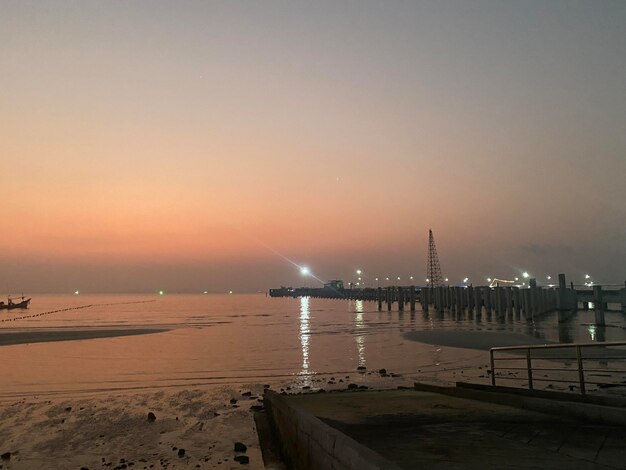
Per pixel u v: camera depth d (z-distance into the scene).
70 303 174.25
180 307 132.62
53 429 13.93
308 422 7.31
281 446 10.53
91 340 42.22
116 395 19.16
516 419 8.68
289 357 30.83
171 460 11.08
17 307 126.50
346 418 9.60
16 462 11.12
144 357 31.17
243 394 19.09
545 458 5.89
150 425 14.30
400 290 96.94
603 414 8.13
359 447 5.22
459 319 70.94
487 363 26.94
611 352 28.48
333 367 26.64
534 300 66.69
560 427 7.77
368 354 31.84
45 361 29.41
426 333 45.22
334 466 5.73
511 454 6.12
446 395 13.30
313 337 44.12
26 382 22.31
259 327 57.72
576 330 47.44
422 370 24.95
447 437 7.31
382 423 8.91
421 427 8.30
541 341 37.16
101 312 104.19
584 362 25.08
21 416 15.55
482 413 9.58
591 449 6.28
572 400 10.21
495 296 70.94
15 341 41.28
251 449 11.91
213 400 17.95
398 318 75.31
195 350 34.81
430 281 116.38
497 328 52.28
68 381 22.58
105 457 11.41
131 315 90.38
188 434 13.30
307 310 109.31
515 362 26.16
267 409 14.81
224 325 61.62
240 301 198.12
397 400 12.30
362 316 82.25
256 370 25.77
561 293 62.78
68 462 11.08
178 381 22.64
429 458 6.00
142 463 10.91
